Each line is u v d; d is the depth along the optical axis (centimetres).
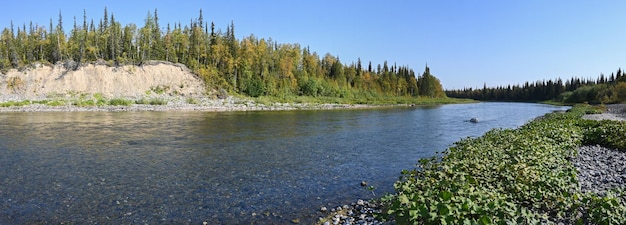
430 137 2567
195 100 7275
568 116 3575
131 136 2409
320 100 10275
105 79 7888
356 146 2097
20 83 7375
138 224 870
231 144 2119
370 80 15388
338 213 952
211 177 1332
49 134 2472
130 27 10256
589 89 11169
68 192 1124
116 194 1109
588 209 681
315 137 2483
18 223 866
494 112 6475
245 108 6512
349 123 3647
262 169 1472
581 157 1452
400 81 16312
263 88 9862
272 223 886
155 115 4419
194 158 1686
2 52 9250
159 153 1805
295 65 12212
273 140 2306
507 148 1303
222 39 11081
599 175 1134
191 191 1151
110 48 9781
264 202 1049
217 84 9212
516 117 5028
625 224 604
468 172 927
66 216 918
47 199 1052
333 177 1350
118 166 1497
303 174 1391
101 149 1900
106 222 880
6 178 1287
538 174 872
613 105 8456
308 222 893
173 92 8212
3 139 2222
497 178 895
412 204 625
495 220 593
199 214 945
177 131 2720
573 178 853
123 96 7544
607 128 1938
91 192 1127
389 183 1267
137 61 8725
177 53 10325
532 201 777
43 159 1623
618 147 1695
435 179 842
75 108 5272
